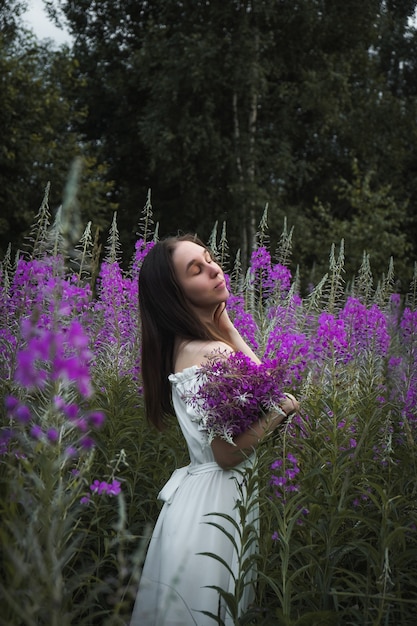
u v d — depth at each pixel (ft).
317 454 10.08
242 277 16.53
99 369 14.64
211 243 15.80
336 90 73.82
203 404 8.39
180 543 8.49
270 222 67.41
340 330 12.05
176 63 66.64
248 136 69.31
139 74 73.36
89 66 83.25
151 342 9.61
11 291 12.76
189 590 8.34
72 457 7.16
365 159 78.79
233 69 67.21
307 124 78.13
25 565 5.58
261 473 9.53
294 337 13.83
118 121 83.30
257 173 72.49
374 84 76.54
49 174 62.34
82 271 12.98
